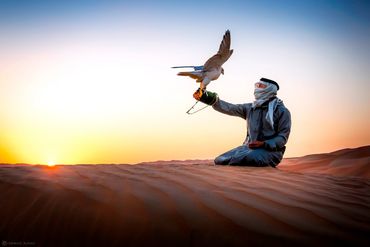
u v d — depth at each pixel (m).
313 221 2.22
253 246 1.93
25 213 2.47
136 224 2.19
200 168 4.15
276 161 5.11
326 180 3.67
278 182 3.30
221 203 2.49
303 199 2.68
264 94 5.38
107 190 2.79
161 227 2.14
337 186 3.34
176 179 3.24
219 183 3.11
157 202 2.50
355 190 3.19
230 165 5.04
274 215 2.29
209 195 2.68
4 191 2.83
